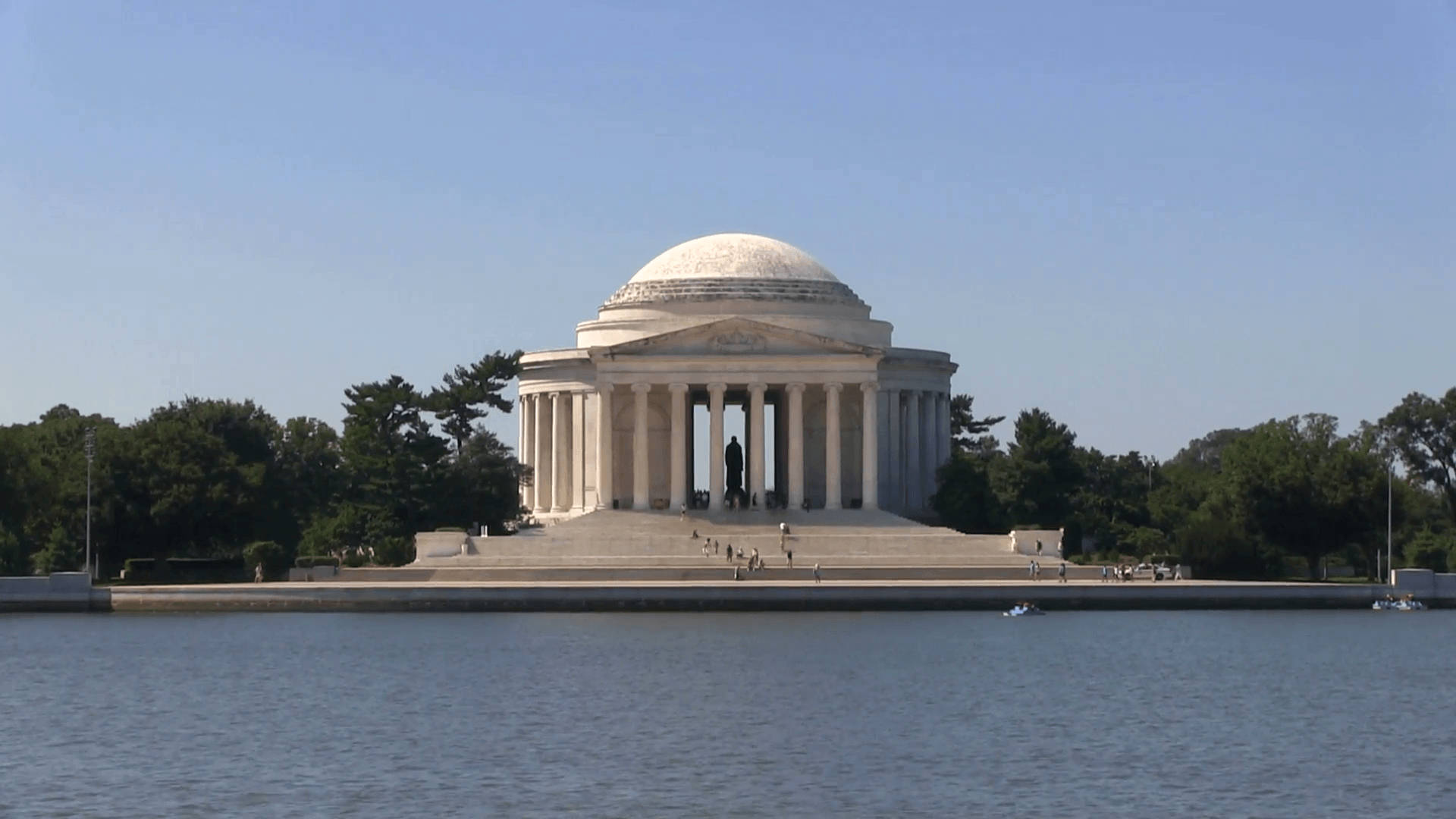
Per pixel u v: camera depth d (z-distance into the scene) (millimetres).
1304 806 90562
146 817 88500
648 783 95688
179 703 122438
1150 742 107250
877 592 184375
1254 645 154125
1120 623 174000
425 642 156250
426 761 101562
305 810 90000
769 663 140625
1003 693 125438
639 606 183375
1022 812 89250
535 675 134000
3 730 112438
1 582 186625
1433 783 95688
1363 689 127938
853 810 89812
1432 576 194625
